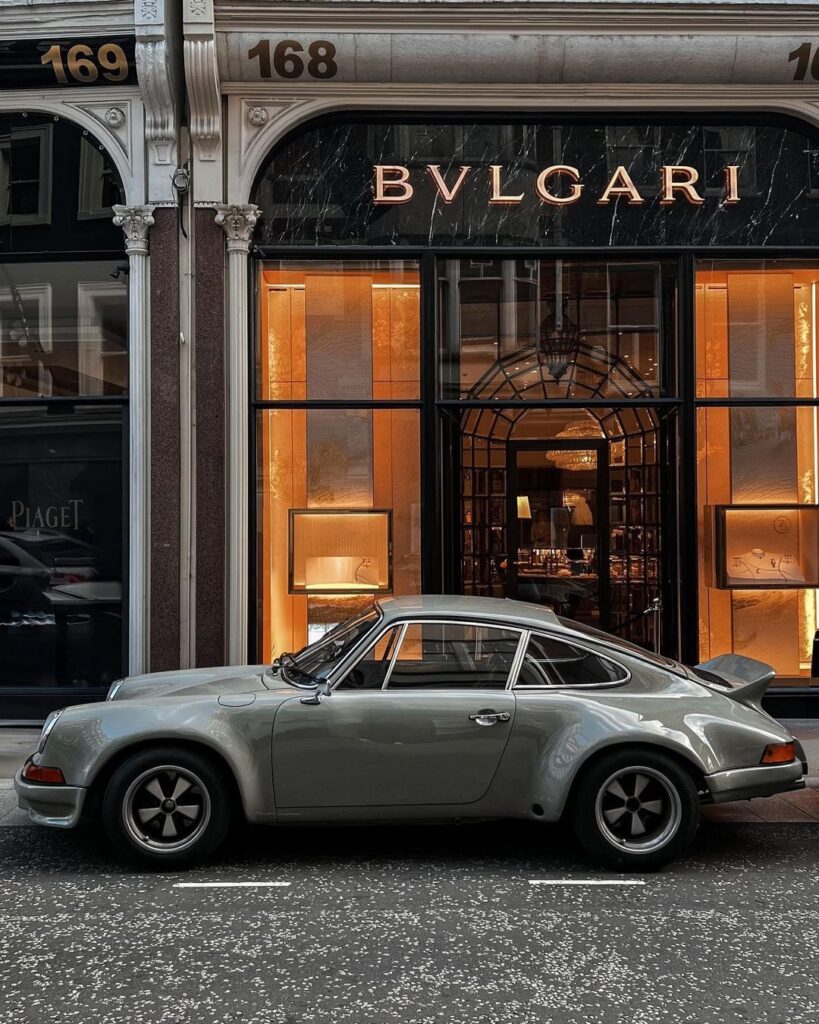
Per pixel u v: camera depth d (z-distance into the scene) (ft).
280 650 27.89
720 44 26.43
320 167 27.81
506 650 15.83
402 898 14.03
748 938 12.60
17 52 26.11
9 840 16.93
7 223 27.48
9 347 27.58
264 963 11.77
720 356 28.40
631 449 28.48
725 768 15.17
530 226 27.94
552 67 26.71
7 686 27.25
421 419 28.04
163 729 14.85
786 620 28.35
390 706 15.14
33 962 11.84
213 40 25.72
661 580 28.30
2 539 27.48
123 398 27.04
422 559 28.04
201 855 15.14
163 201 26.48
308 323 28.09
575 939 12.53
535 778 15.19
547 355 28.22
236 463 26.50
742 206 27.91
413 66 26.63
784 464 28.43
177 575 26.43
